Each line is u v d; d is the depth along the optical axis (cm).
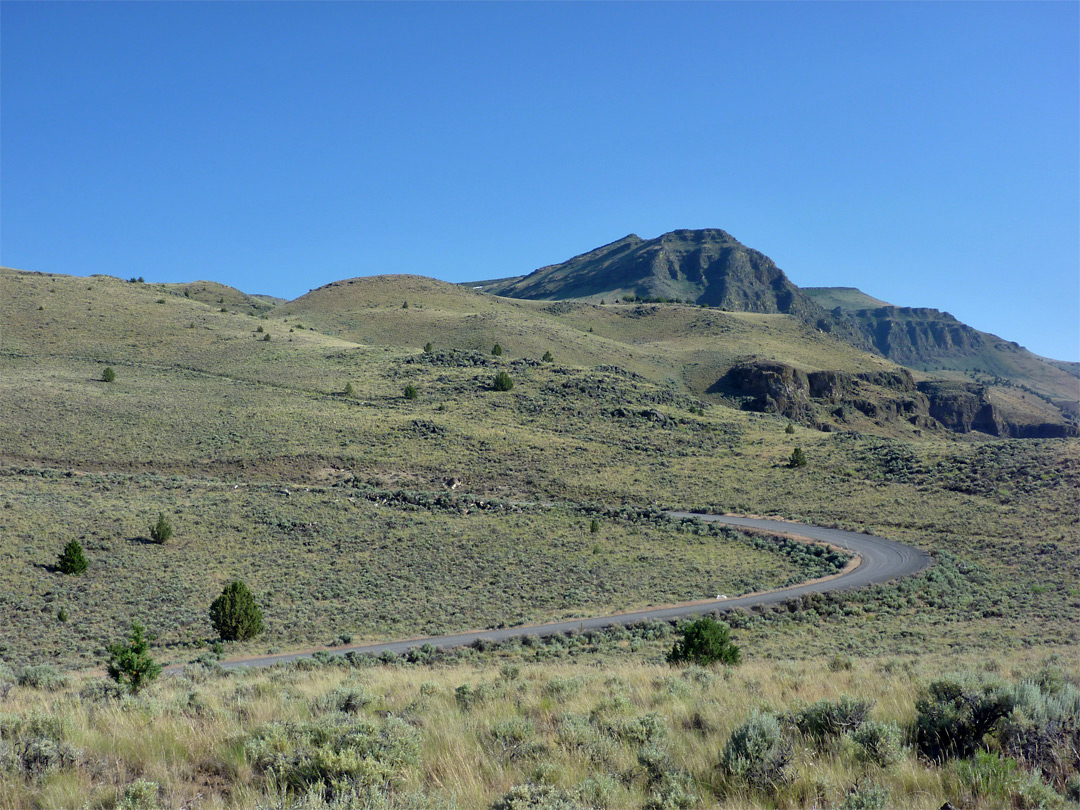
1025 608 4022
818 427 16900
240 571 5000
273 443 8662
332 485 7788
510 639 3444
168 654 3391
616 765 830
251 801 719
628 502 7894
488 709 1170
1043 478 7356
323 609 4322
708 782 774
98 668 2991
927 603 4297
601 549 5969
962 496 7431
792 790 730
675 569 5422
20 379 10281
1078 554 5312
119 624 3900
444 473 8344
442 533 6222
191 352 13138
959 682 920
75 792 746
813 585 4794
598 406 11694
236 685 1712
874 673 1741
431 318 19238
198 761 879
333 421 9712
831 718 927
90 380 10662
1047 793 679
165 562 5012
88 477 6950
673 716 1097
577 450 9575
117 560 4938
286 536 5853
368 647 3444
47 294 15462
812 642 3212
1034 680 1055
